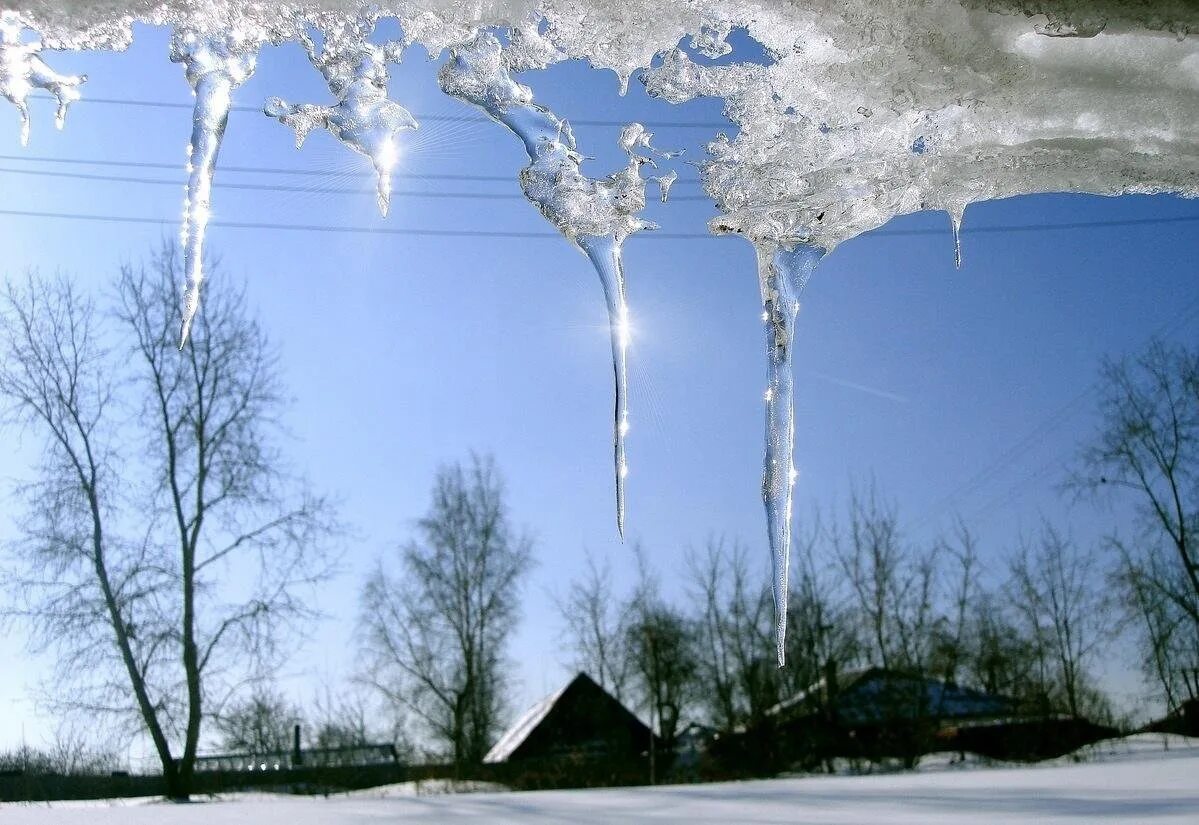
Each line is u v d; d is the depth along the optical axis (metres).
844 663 22.88
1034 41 1.58
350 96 1.62
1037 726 21.62
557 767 22.80
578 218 1.73
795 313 1.87
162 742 14.70
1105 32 1.55
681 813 5.14
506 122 1.68
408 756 22.30
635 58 1.56
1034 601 22.28
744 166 1.71
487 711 22.72
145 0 1.43
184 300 1.67
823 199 1.75
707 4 1.50
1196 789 5.46
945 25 1.52
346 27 1.53
